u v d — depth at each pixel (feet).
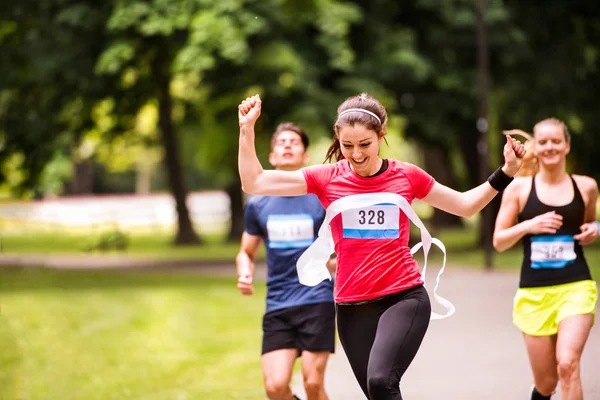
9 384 45.03
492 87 125.18
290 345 31.42
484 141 104.42
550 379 30.42
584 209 30.17
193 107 151.23
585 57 131.23
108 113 134.00
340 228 25.09
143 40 110.42
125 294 89.30
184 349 56.08
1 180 124.36
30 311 75.66
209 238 200.34
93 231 159.43
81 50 109.60
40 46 111.04
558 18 131.03
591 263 102.42
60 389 43.80
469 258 116.57
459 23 121.49
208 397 40.98
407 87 123.54
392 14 122.01
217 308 76.43
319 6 108.58
